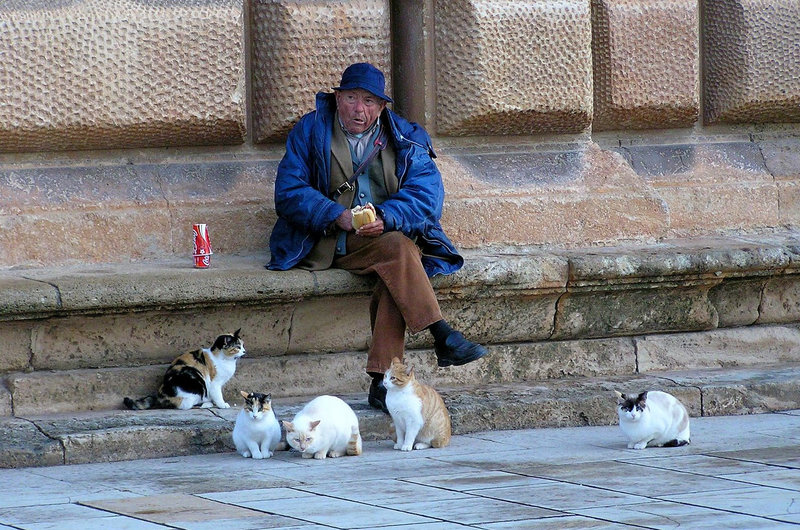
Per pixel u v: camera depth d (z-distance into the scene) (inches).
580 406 420.2
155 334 406.0
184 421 378.6
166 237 434.6
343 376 428.8
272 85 451.5
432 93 471.8
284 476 337.7
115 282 391.5
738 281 476.1
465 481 327.9
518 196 472.4
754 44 516.1
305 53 451.2
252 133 457.7
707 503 296.8
